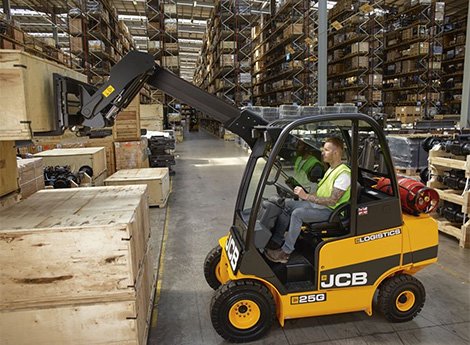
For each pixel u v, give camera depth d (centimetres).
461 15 1698
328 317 291
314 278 263
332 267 257
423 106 1346
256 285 256
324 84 956
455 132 735
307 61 1280
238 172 962
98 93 250
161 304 315
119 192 293
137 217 243
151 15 1430
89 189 307
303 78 1316
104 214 227
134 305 215
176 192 746
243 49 1622
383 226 264
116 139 746
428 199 276
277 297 264
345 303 266
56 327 211
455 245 443
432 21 1279
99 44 1239
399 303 279
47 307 209
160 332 275
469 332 270
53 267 204
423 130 876
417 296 279
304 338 264
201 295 330
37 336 211
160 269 385
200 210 611
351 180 254
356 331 272
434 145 526
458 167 445
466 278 356
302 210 269
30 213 232
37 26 1802
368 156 376
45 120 223
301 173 303
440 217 495
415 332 270
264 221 269
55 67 242
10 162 263
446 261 396
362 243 260
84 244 204
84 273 207
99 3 1245
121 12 1989
